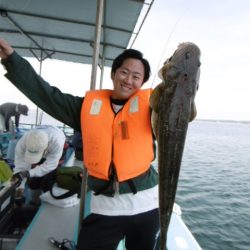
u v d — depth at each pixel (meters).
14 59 1.93
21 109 6.57
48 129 3.83
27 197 3.71
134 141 1.98
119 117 2.03
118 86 2.04
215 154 28.98
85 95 2.14
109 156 1.98
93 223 2.01
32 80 1.99
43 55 7.17
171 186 1.54
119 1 4.07
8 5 4.58
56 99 2.08
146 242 2.03
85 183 2.39
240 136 62.22
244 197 14.02
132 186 1.96
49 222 3.02
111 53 6.53
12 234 2.94
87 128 2.05
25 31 5.72
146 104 2.02
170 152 1.55
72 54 7.14
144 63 2.03
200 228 10.47
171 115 1.56
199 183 16.44
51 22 5.18
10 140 5.46
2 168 3.49
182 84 1.58
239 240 9.70
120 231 2.01
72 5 4.43
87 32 5.55
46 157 3.70
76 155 5.15
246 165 22.67
